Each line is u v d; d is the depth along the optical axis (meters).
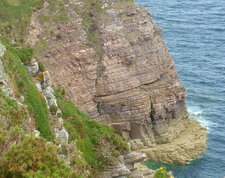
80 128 44.84
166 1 181.50
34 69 44.94
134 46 90.81
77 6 93.62
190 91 105.31
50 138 36.97
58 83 84.69
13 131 25.28
